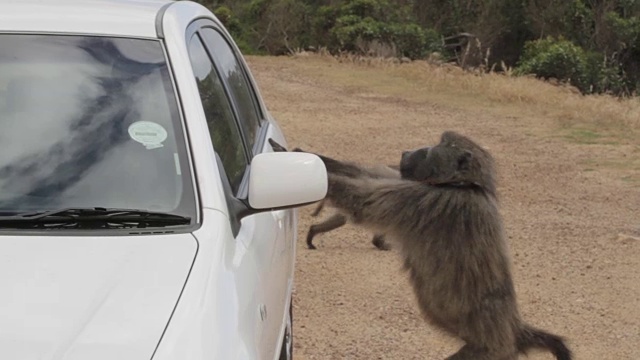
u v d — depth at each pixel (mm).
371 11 36219
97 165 3131
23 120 3248
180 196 3051
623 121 16594
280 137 5488
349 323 6422
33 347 2324
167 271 2662
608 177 12188
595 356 6141
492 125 16312
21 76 3354
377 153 13219
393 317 6594
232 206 3238
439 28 41688
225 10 39406
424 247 5363
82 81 3354
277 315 3676
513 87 20266
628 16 39250
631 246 8883
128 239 2836
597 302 7234
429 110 18016
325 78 22812
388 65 25594
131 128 3236
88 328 2404
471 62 38875
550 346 5473
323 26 36750
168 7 3928
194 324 2467
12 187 3051
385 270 7770
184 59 3502
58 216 2947
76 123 3244
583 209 10406
